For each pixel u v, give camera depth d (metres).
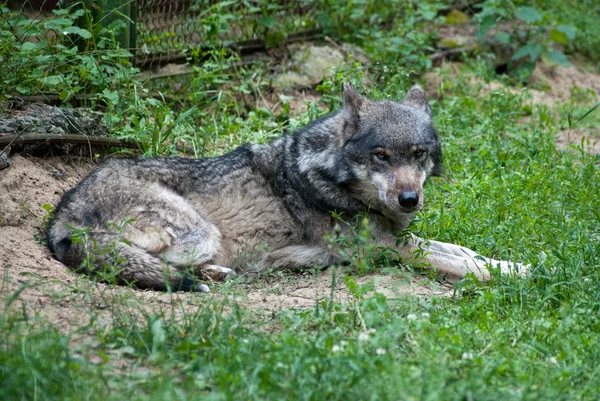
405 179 10.13
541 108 17.84
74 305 8.47
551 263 10.12
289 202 11.05
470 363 7.33
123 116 14.09
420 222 11.98
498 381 7.06
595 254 10.28
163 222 10.24
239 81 17.22
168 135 13.73
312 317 8.41
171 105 15.34
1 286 8.74
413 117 10.63
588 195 13.20
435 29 20.91
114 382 6.81
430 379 6.62
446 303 9.26
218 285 10.15
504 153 15.42
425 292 9.92
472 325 8.38
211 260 10.70
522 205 12.77
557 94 21.12
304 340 7.65
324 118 11.34
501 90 18.48
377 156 10.32
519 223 11.85
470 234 11.93
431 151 10.65
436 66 20.22
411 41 19.22
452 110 17.50
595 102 20.73
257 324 8.35
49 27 12.66
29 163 11.91
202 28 17.27
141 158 10.89
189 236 10.34
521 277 9.77
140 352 7.46
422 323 8.02
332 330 7.95
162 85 15.82
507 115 17.34
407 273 10.41
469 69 20.19
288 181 11.10
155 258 9.78
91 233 9.99
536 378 7.18
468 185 13.55
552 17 24.00
